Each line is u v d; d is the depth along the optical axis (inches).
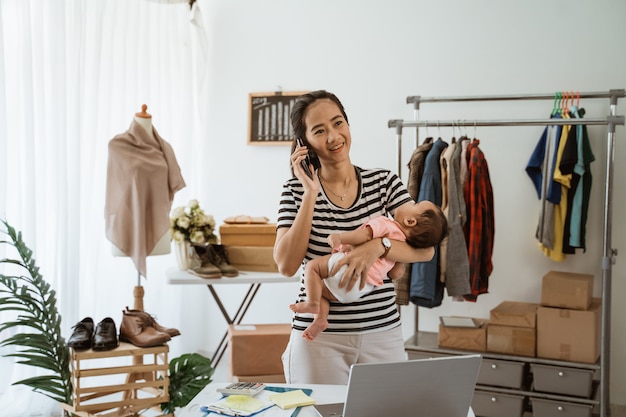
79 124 151.8
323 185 81.0
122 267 172.4
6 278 119.5
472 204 137.3
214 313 194.7
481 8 167.5
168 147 149.4
